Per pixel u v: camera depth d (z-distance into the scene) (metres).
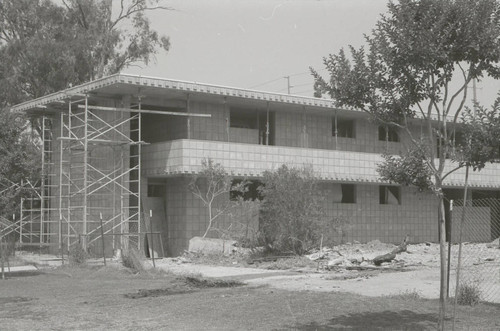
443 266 9.11
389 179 9.55
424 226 36.69
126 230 26.67
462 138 9.40
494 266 21.44
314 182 26.02
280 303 12.62
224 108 29.98
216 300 13.45
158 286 16.98
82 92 27.11
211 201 26.67
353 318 10.91
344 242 32.28
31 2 39.25
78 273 20.73
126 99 27.53
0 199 19.20
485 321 10.62
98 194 27.27
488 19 9.19
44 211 33.38
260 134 31.80
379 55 9.61
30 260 26.72
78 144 28.34
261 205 26.00
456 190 39.47
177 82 26.44
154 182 29.64
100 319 11.81
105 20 41.66
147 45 42.28
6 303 14.14
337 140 33.28
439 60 9.26
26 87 40.97
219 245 26.03
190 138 28.78
